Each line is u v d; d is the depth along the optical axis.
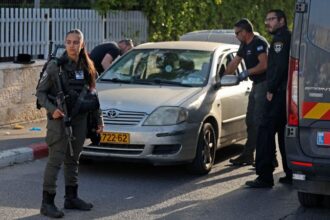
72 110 8.31
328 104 7.99
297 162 8.14
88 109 8.41
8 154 11.40
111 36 17.64
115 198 9.59
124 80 11.80
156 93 10.95
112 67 12.16
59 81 8.25
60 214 8.46
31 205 9.04
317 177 8.12
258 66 11.02
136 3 18.11
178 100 10.70
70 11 16.09
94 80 8.53
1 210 8.77
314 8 8.05
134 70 11.97
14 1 16.38
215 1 20.73
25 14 14.92
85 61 8.41
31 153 11.86
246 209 9.24
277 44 9.91
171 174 11.14
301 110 8.12
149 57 12.12
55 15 15.66
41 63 14.77
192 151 10.69
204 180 10.80
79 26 16.42
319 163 8.01
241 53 11.46
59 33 15.84
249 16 22.88
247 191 10.20
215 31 16.05
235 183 10.66
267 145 10.25
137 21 18.58
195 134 10.68
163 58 12.04
